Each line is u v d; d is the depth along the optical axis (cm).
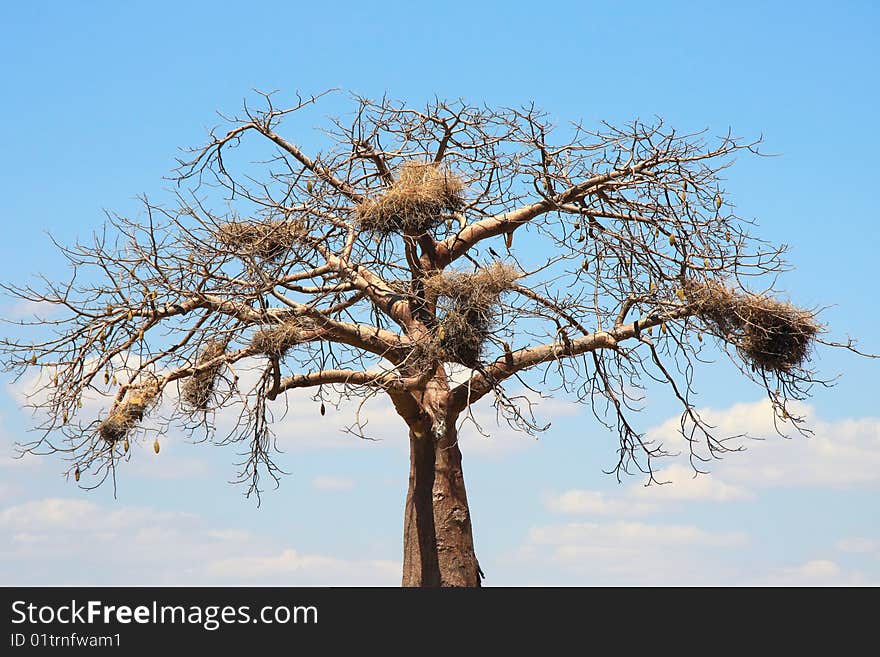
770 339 4475
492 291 4184
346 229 4753
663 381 4891
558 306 4612
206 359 4553
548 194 4894
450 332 4125
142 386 4409
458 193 4484
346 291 4891
